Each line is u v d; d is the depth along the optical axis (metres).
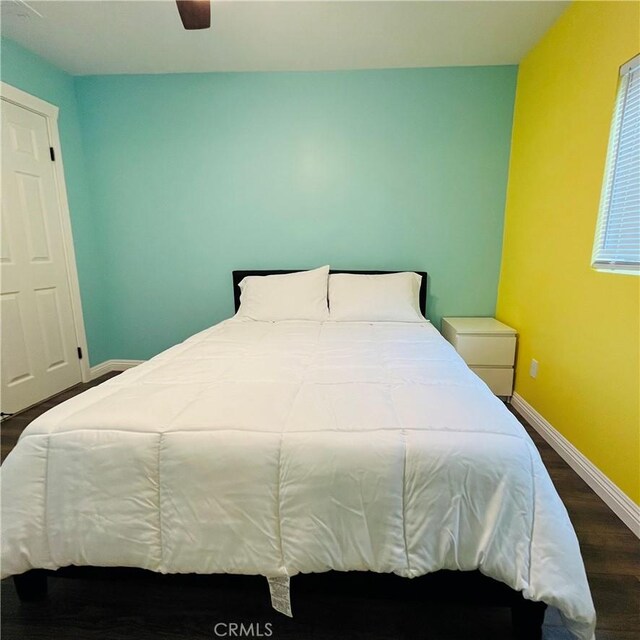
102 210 3.06
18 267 2.44
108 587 1.22
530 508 0.93
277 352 1.80
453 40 2.28
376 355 1.74
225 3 1.93
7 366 2.39
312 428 1.03
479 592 0.98
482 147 2.72
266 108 2.79
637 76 1.53
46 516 1.03
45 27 2.17
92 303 3.10
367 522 0.95
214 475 0.98
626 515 1.46
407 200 2.84
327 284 2.76
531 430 2.26
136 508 1.00
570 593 0.87
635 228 1.53
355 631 1.07
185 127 2.87
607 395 1.62
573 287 1.90
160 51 2.44
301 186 2.88
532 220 2.36
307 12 2.00
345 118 2.76
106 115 2.89
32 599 1.16
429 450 0.97
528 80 2.43
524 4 1.93
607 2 1.65
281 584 0.97
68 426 1.07
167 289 3.15
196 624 1.09
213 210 2.98
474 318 2.91
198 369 1.55
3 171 2.33
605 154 1.67
